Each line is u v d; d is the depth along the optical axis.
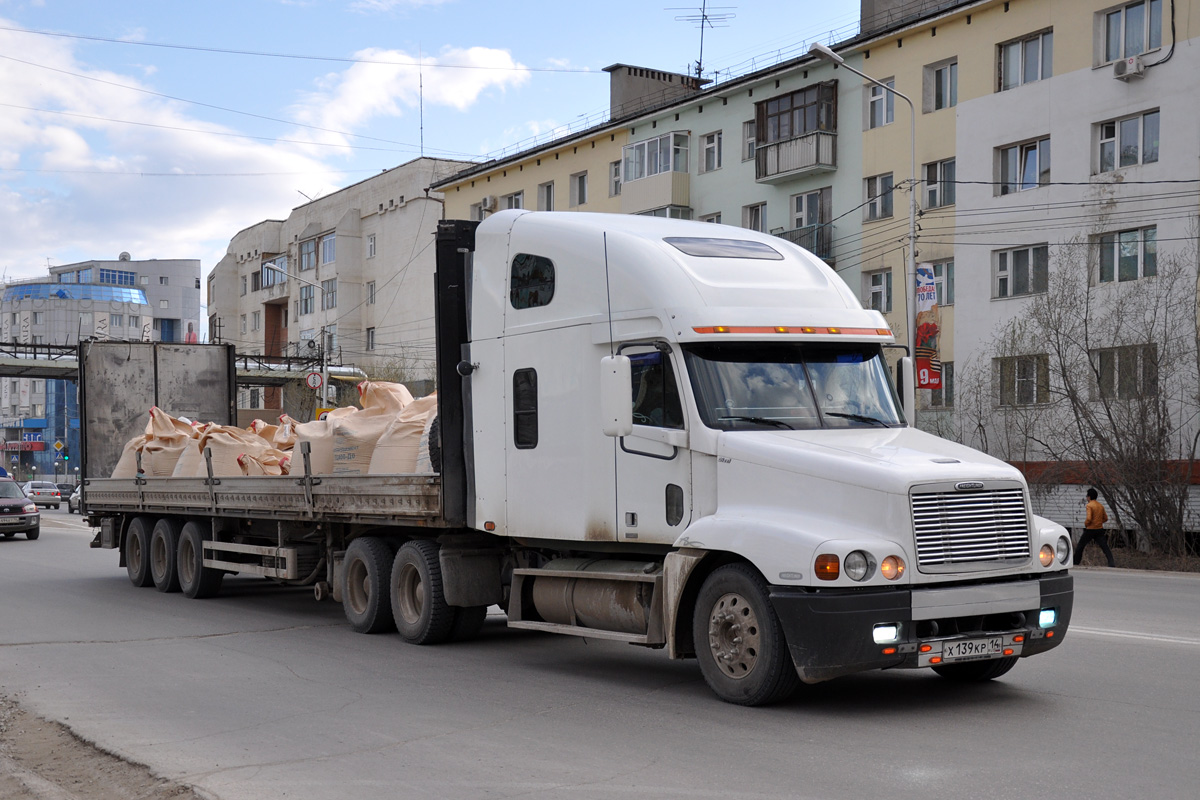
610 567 9.12
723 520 7.88
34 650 10.98
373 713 7.89
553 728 7.33
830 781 5.91
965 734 6.94
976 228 31.39
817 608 7.18
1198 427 25.70
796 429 8.34
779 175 36.44
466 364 10.40
